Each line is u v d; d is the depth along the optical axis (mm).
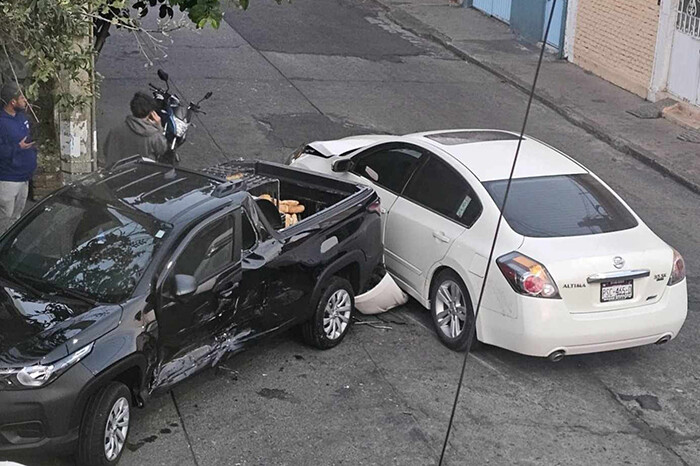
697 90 17031
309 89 17250
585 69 20031
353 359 8445
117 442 6570
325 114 15836
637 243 8344
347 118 15750
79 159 9922
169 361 7023
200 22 9109
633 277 8109
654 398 8195
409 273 9164
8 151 8891
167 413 7391
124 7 9281
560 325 7906
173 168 8203
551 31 21266
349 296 8680
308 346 8594
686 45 17188
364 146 10672
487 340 8281
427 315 9406
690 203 13602
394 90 17828
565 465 7137
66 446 6195
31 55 7973
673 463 7285
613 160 15305
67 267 6992
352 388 7961
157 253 6918
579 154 15438
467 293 8438
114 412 6480
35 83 8031
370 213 8898
